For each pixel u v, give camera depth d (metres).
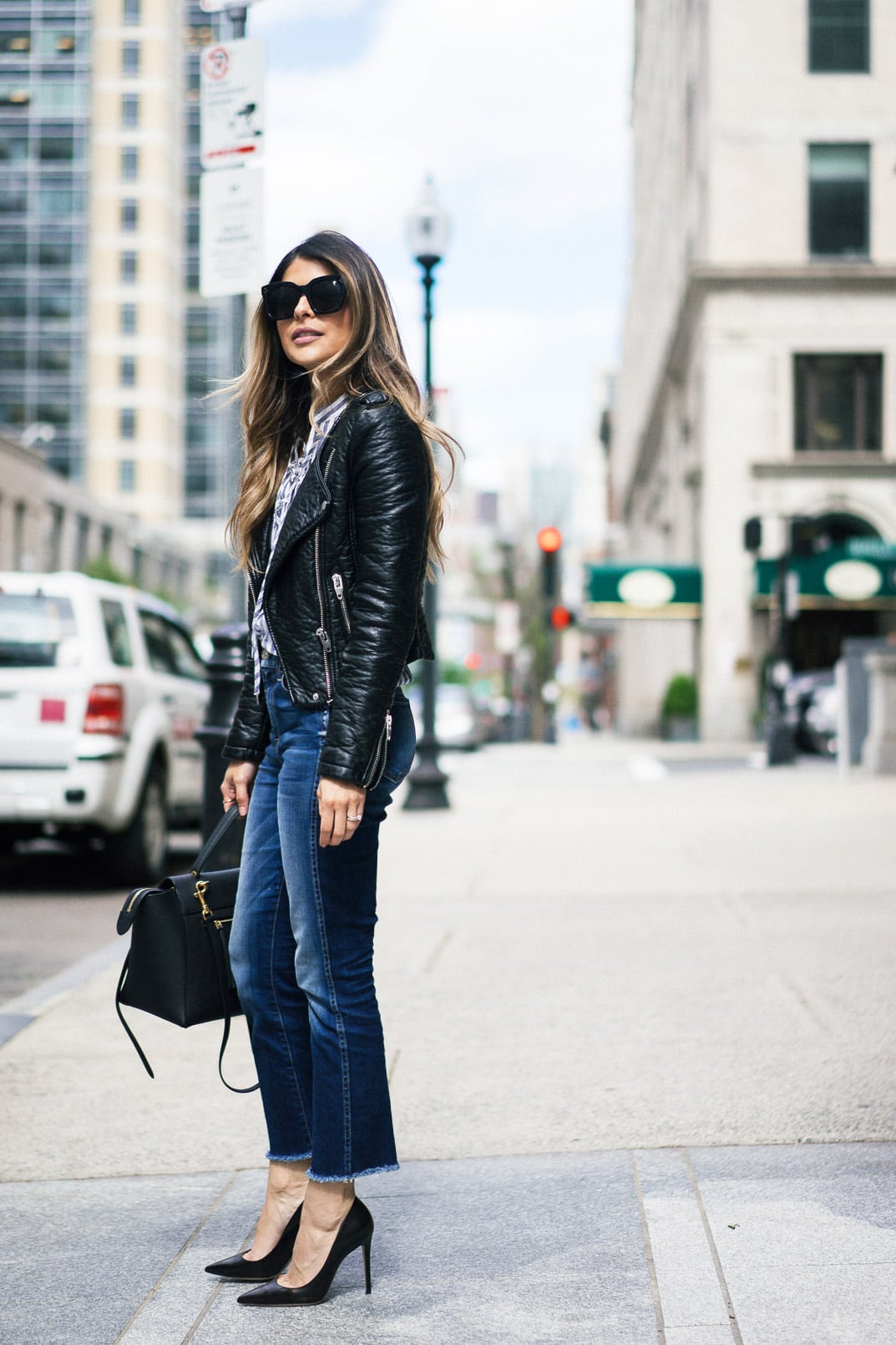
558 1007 6.78
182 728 12.73
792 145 38.19
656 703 55.50
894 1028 6.26
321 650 3.59
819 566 37.91
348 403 3.67
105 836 11.62
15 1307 3.64
